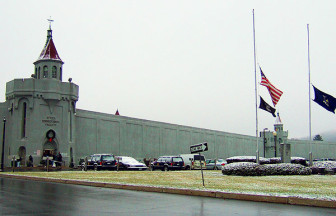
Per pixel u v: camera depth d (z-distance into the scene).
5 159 45.00
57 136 45.44
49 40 49.62
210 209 11.57
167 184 18.56
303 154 103.38
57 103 46.03
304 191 15.45
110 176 25.06
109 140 53.22
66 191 16.72
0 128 46.06
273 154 95.94
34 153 43.69
